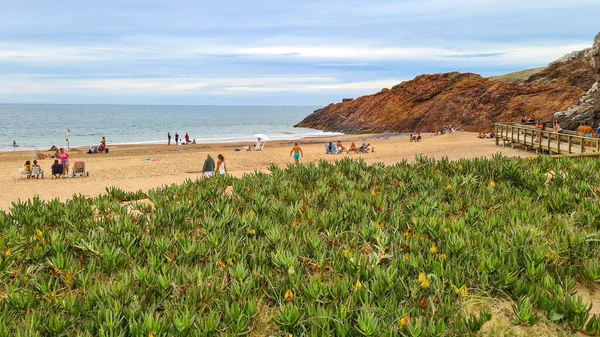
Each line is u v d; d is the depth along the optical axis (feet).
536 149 86.99
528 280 13.21
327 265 14.37
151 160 111.14
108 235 16.85
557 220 17.75
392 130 278.46
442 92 272.92
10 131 333.42
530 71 346.33
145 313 10.84
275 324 11.41
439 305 11.62
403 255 14.49
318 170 28.14
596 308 12.85
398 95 294.05
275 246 15.78
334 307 11.71
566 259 14.56
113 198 24.48
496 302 12.60
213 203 21.25
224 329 10.75
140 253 15.76
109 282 13.28
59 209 20.94
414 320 10.95
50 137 277.03
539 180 23.32
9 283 13.94
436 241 16.39
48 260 14.33
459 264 13.73
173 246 15.89
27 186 67.62
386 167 28.25
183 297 11.94
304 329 10.72
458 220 17.90
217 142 217.97
